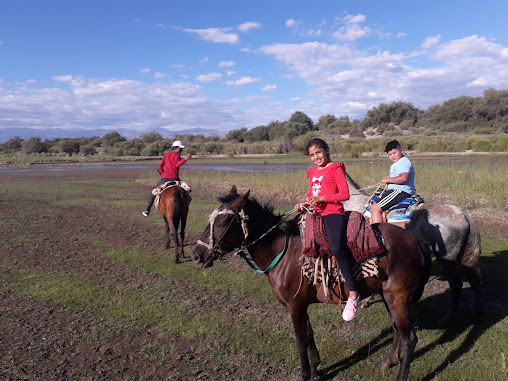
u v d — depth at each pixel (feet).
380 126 250.98
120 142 263.49
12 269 27.22
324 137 245.04
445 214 19.31
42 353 16.49
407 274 13.75
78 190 70.95
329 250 13.37
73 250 32.04
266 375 15.12
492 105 242.37
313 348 14.97
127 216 46.39
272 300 22.20
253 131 293.64
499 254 28.45
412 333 13.76
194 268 27.71
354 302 13.04
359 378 14.98
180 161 32.42
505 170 55.98
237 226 14.03
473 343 17.02
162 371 15.34
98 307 21.20
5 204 55.11
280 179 64.39
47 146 248.52
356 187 21.54
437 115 252.21
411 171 18.70
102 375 15.03
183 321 19.51
